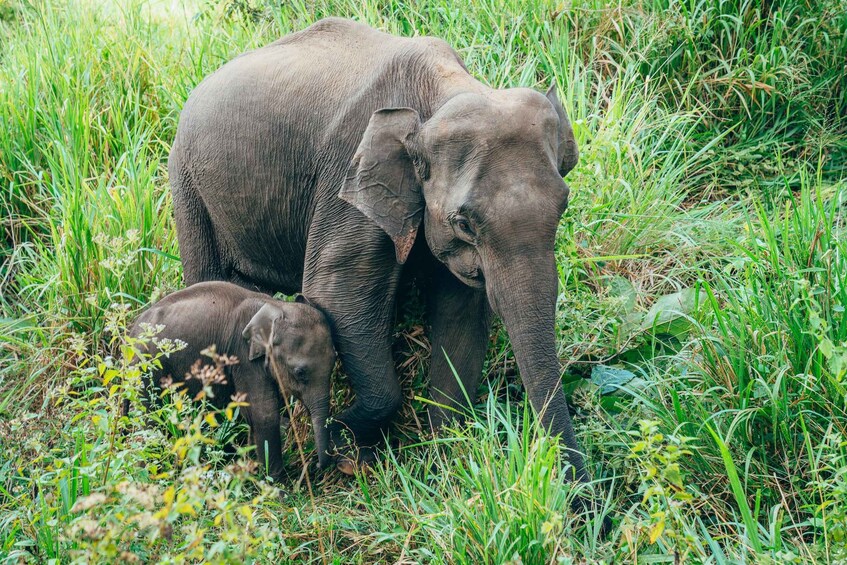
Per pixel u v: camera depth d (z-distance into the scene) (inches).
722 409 213.2
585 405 228.4
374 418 232.8
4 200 323.6
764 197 320.8
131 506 156.3
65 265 279.7
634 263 280.8
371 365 228.1
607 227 283.6
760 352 217.5
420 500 201.8
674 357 234.4
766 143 333.7
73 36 382.9
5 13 434.9
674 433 193.3
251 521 162.1
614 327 249.9
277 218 245.3
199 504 153.5
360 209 210.5
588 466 214.7
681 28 341.7
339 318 226.8
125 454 175.5
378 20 353.1
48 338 272.7
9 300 311.4
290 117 237.0
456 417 236.1
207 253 267.6
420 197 209.3
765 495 205.3
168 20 426.6
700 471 211.2
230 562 152.5
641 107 324.2
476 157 196.1
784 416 205.8
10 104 341.1
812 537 199.3
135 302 277.6
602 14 350.3
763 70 337.1
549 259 194.9
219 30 383.2
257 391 229.0
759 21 343.0
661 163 324.2
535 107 200.8
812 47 349.1
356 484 234.4
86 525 148.6
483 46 329.4
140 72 365.7
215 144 250.8
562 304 254.4
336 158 227.5
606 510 192.4
